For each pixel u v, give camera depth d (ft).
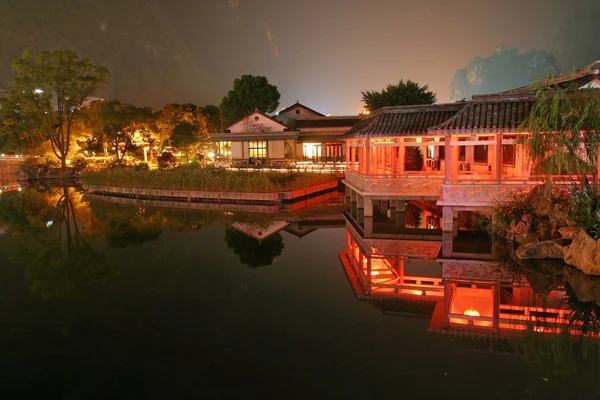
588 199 37.19
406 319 27.12
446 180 46.65
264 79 191.21
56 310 30.09
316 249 47.09
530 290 31.35
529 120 39.81
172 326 26.89
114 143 162.61
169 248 48.70
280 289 33.58
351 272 37.50
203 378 20.81
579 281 32.96
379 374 20.79
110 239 54.39
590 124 37.29
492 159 62.34
